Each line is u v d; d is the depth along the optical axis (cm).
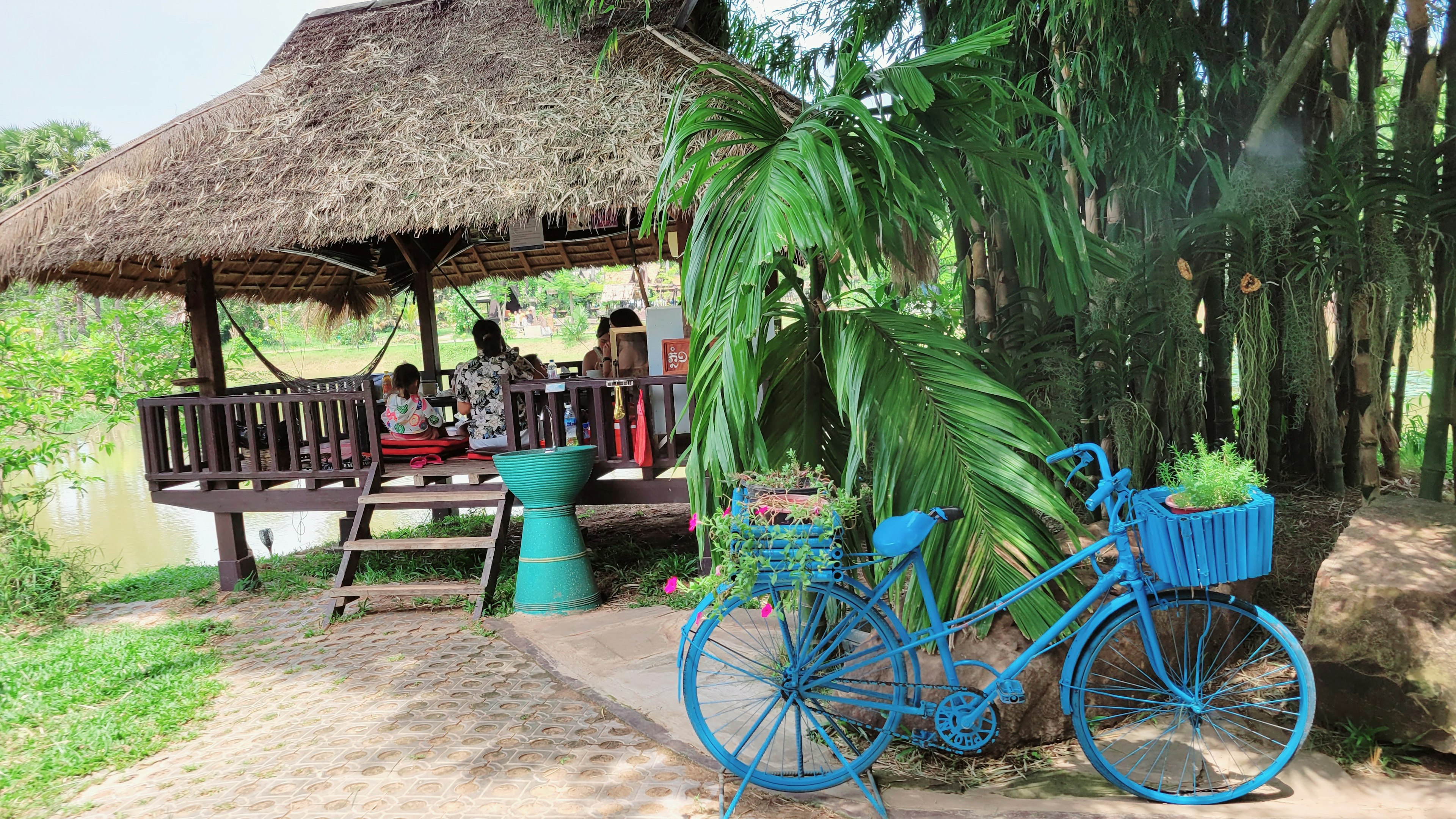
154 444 583
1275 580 383
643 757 301
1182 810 248
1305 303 369
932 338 313
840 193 299
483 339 605
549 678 383
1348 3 365
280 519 967
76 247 537
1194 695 271
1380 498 346
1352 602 277
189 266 583
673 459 522
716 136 472
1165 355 400
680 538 653
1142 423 397
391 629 476
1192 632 311
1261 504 244
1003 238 437
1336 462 460
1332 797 250
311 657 435
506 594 518
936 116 305
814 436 328
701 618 276
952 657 283
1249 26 412
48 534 726
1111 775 260
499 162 512
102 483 1195
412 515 938
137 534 892
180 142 598
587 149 501
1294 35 408
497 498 527
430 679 390
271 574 629
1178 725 296
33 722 362
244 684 400
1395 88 459
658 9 584
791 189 271
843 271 322
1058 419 402
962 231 458
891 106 300
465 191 504
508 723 335
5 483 723
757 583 269
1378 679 271
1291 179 369
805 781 267
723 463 298
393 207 509
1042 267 385
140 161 586
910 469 292
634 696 352
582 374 753
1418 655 264
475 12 648
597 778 287
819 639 284
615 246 886
